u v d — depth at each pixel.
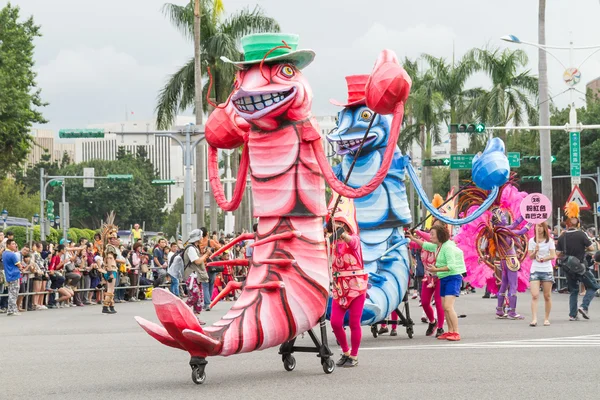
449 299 15.66
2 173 50.88
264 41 11.61
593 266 28.41
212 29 44.12
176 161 197.00
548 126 36.31
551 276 18.33
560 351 13.49
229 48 43.34
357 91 15.70
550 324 18.67
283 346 11.94
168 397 9.78
